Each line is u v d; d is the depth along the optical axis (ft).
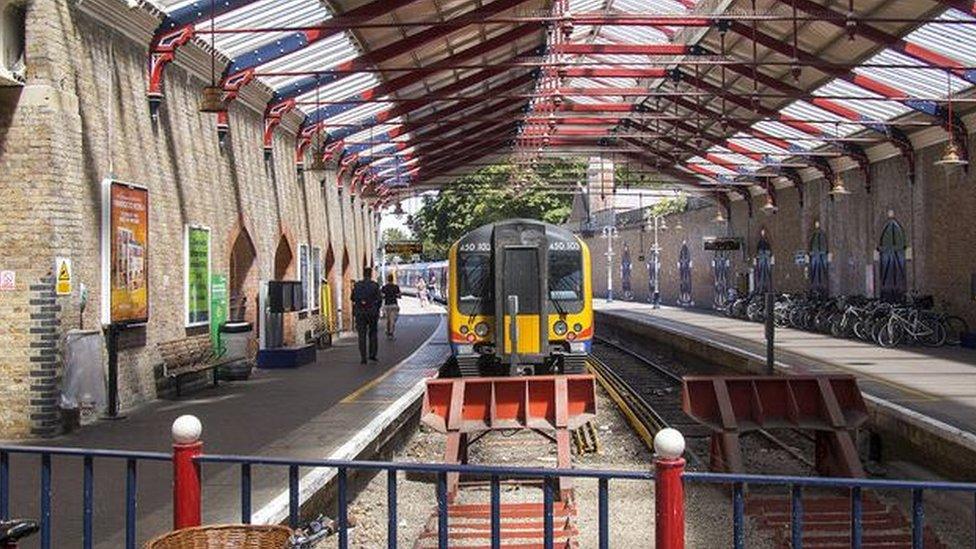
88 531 16.22
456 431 35.45
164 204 46.03
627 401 57.93
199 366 47.96
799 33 60.03
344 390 48.67
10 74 34.55
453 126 96.32
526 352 51.70
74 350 35.58
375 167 109.91
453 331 53.42
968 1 46.39
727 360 72.23
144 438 34.86
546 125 100.32
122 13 40.60
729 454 35.17
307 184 77.36
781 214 112.98
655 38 72.28
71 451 16.33
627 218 190.60
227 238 55.31
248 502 15.83
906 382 50.65
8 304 35.37
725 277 134.62
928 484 13.64
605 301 190.08
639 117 80.38
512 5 49.49
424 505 34.88
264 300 60.64
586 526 31.73
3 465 16.65
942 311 73.15
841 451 34.83
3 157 35.47
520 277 51.80
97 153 39.11
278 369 59.57
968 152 68.69
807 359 63.77
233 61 52.70
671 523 13.60
